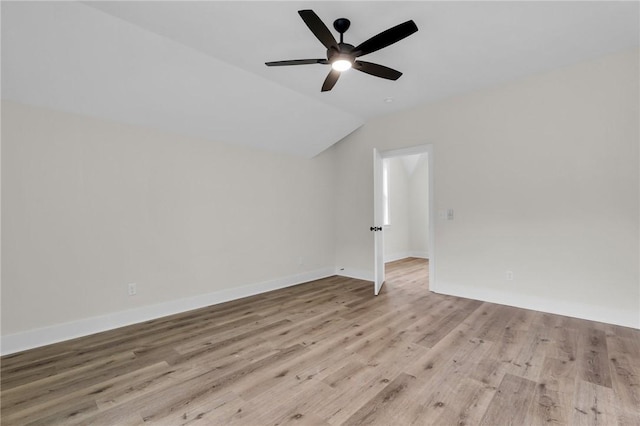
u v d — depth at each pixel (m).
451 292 3.94
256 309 3.47
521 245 3.38
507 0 2.07
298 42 2.57
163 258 3.29
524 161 3.35
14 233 2.45
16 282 2.45
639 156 2.74
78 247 2.75
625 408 1.67
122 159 3.02
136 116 3.02
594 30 2.45
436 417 1.61
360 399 1.78
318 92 3.63
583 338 2.57
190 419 1.62
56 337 2.62
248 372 2.09
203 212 3.63
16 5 1.93
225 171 3.84
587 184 2.99
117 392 1.87
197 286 3.56
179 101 3.05
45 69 2.33
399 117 4.39
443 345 2.47
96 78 2.54
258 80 3.21
